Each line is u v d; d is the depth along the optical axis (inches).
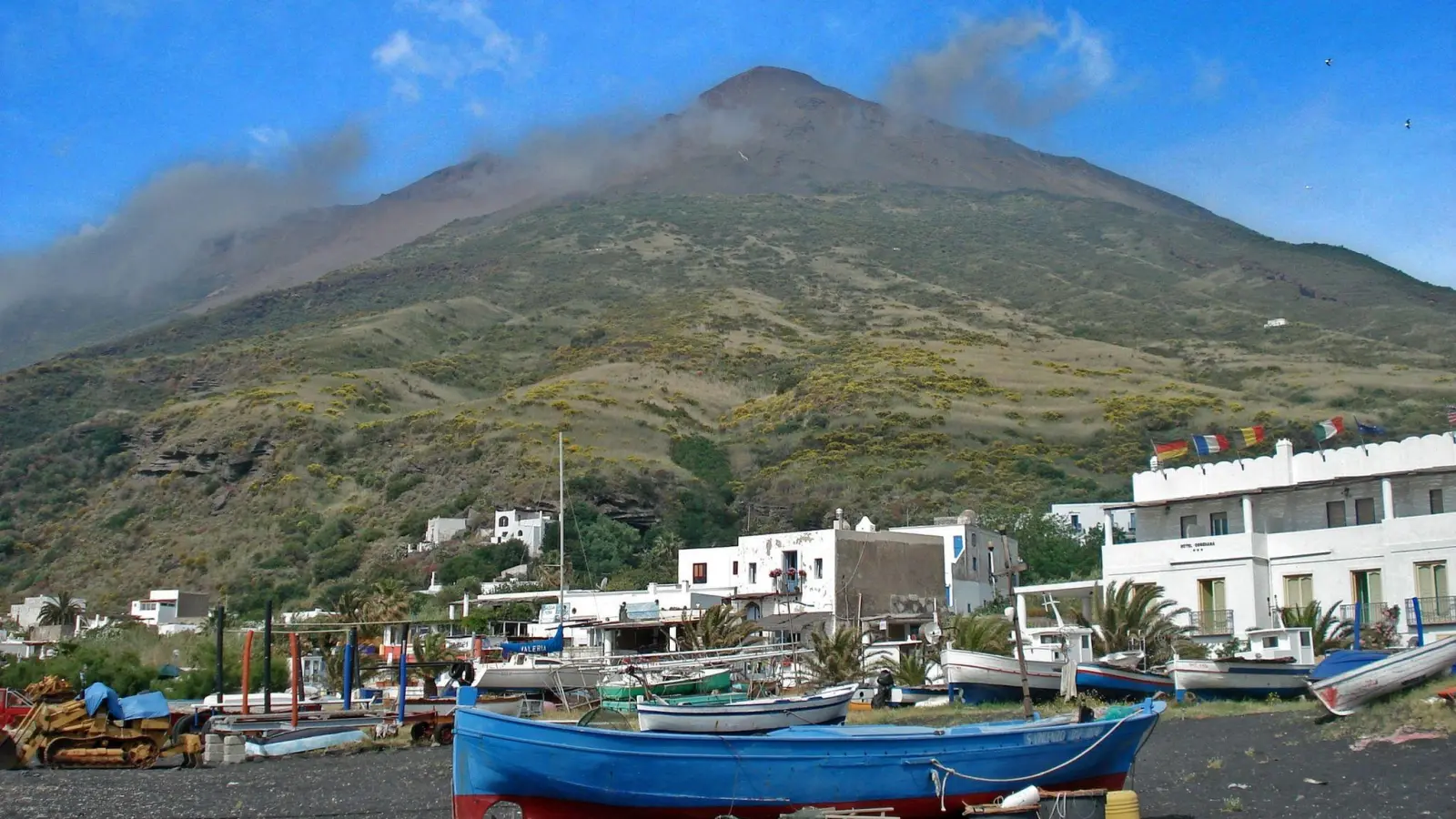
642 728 1512.1
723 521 6417.3
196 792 1504.7
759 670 2324.1
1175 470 2513.5
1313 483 2305.6
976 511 5565.9
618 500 6264.8
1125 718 1106.7
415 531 6077.8
